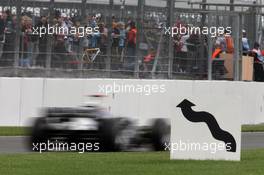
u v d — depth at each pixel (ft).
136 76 274.36
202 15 285.43
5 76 259.39
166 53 278.67
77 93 261.85
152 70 276.62
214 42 287.69
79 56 267.80
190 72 284.00
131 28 273.13
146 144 179.42
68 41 266.36
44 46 263.49
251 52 303.89
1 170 123.03
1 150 176.65
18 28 260.62
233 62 293.64
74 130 172.24
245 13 295.89
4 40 259.80
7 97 255.29
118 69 272.31
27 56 262.06
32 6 261.85
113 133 173.58
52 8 263.70
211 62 286.87
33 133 175.01
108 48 270.87
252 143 211.61
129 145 179.63
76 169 125.39
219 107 134.82
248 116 292.40
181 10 280.92
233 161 135.33
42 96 258.78
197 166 128.67
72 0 265.54
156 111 271.49
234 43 293.64
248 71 302.04
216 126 135.13
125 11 272.10
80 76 267.80
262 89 300.40
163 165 131.03
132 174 118.73
